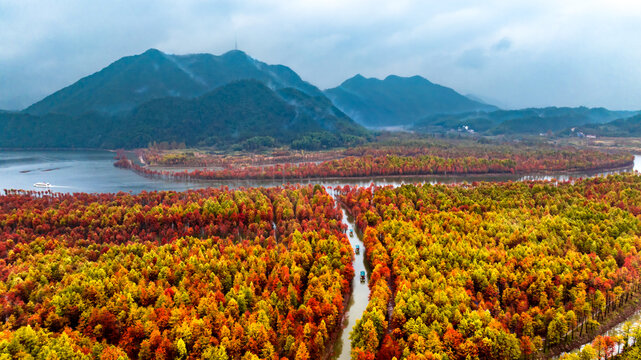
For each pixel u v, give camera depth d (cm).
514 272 17650
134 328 13650
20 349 12000
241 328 13512
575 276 16962
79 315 14975
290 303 15738
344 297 17975
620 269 16975
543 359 13525
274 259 19388
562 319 13712
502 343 12812
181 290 16175
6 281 17350
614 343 13262
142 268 18050
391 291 17588
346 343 15162
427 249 19562
